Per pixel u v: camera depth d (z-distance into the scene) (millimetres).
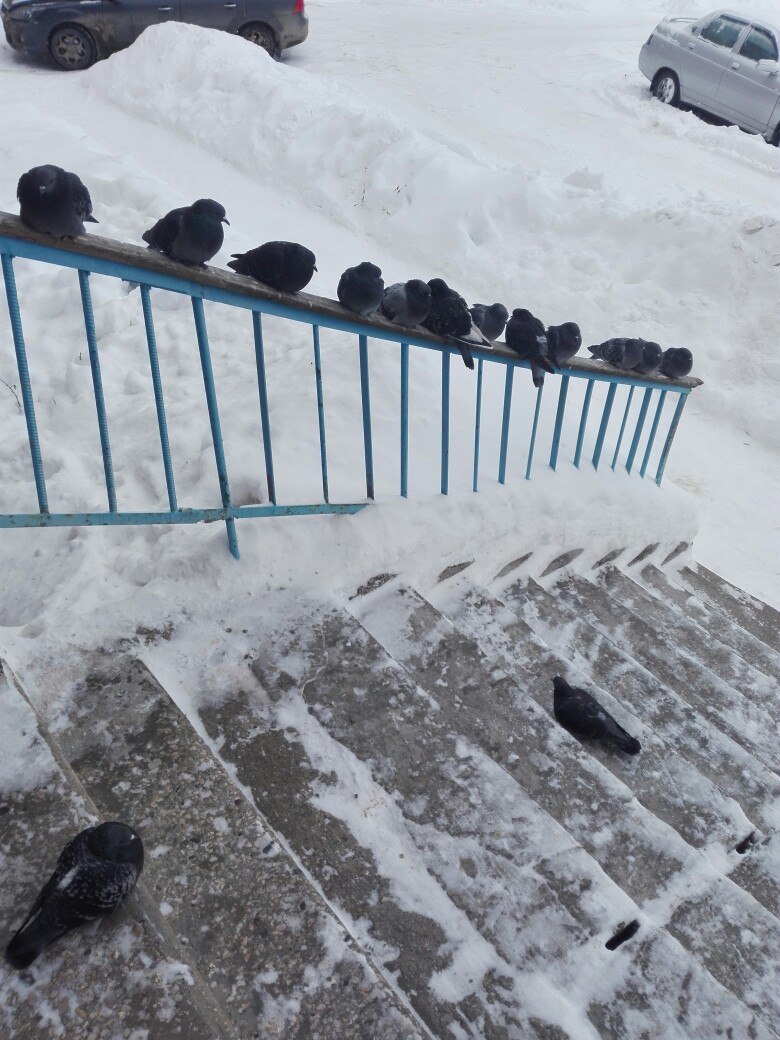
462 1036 2100
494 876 2471
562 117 13430
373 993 2010
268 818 2514
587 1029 2174
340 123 10141
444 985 2193
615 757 3238
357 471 3926
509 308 8922
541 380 3795
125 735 2533
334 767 2689
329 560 3383
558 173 11461
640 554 5055
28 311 5848
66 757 2453
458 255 9266
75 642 2811
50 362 5492
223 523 3451
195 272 2498
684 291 8945
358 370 4672
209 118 10477
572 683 3512
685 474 7246
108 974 1877
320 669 2992
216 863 2229
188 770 2455
